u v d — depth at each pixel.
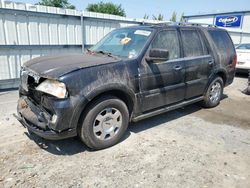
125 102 3.83
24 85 3.64
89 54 4.19
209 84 5.43
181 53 4.57
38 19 7.60
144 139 3.99
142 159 3.37
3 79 7.19
